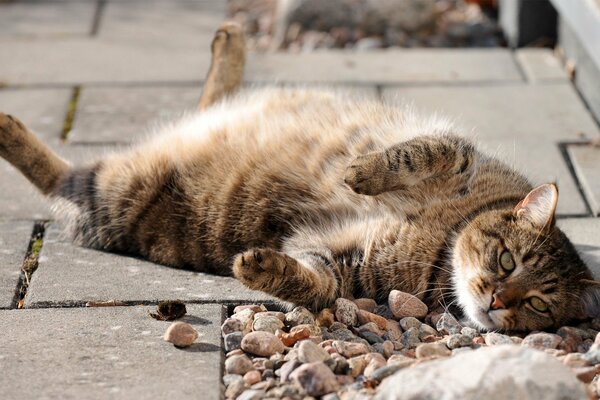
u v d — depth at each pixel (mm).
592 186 5836
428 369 3551
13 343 4172
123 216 5176
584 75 7234
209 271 5051
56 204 5438
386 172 4707
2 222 5508
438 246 4719
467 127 6688
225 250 5012
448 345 4227
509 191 5012
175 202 5090
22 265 5031
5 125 5449
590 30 6508
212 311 4484
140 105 7109
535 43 8320
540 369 3465
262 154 5145
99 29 8758
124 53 8141
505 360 3516
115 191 5227
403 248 4707
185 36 8656
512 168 5289
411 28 8852
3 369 3951
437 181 4902
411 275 4707
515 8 8297
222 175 5078
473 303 4555
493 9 9398
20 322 4383
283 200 5004
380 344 4242
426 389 3441
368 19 8805
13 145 5473
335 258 4734
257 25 9320
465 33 8875
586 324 4590
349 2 8836
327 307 4539
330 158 5125
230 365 3982
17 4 9383
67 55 8078
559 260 4605
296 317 4363
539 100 7164
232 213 5016
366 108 5461
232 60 6270
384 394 3525
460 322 4625
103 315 4441
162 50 8242
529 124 6758
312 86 7410
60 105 7090
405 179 4754
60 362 4008
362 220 4848
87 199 5297
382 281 4719
